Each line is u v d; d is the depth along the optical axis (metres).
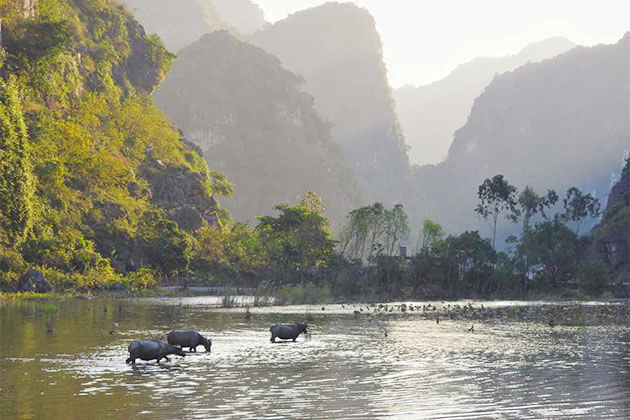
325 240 114.50
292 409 14.76
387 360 22.92
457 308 62.50
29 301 61.84
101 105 136.62
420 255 103.62
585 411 14.75
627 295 99.12
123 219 118.50
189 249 119.19
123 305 59.62
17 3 121.31
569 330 36.72
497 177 123.75
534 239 108.88
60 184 106.12
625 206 160.62
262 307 60.81
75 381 18.08
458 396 16.36
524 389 17.34
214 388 17.23
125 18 181.75
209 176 188.12
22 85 113.75
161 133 161.12
